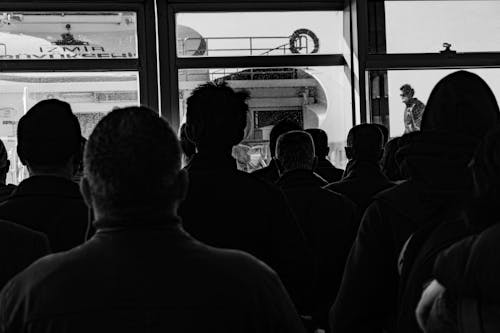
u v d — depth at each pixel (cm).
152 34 553
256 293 115
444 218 147
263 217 196
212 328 111
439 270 122
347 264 174
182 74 561
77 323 109
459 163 150
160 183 116
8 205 205
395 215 164
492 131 126
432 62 579
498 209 125
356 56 566
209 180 197
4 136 548
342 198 284
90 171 116
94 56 550
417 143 156
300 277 199
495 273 111
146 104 553
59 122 211
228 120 201
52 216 204
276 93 577
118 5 546
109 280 111
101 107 556
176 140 121
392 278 167
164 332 109
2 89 545
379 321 174
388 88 577
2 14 539
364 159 300
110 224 115
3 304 115
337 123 585
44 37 545
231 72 571
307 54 579
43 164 209
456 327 116
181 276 112
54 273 113
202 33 564
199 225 192
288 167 287
